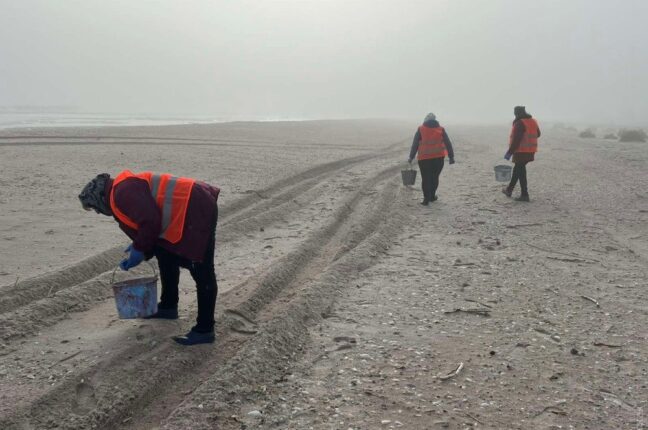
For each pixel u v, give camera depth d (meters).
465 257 8.23
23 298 5.85
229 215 10.38
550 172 18.36
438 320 5.83
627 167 20.16
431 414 4.03
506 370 4.74
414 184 14.98
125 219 4.77
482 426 3.89
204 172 15.41
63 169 14.86
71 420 3.80
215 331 5.30
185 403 4.00
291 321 5.50
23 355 4.71
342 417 3.96
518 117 12.55
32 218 9.53
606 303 6.43
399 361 4.87
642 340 5.40
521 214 11.38
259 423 3.85
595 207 12.26
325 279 6.82
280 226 9.89
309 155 21.39
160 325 5.43
